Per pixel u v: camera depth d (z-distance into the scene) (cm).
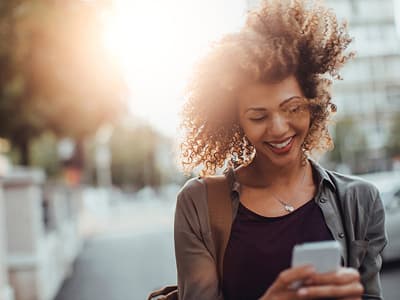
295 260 136
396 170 4100
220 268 167
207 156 183
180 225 173
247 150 179
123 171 8419
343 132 5194
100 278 1135
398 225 938
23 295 843
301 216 165
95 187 7019
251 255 163
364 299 170
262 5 167
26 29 1079
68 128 1709
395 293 753
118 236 2120
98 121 1728
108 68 1280
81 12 1055
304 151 171
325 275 134
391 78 6006
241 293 164
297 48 157
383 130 5928
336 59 166
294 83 156
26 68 1193
